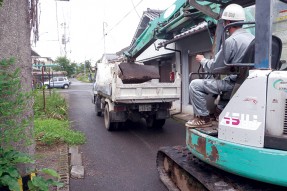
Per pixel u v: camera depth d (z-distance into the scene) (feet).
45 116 34.78
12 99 9.02
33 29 11.27
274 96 8.94
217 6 17.15
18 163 9.47
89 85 133.80
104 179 17.06
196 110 12.49
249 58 10.54
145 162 20.11
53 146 23.09
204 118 12.46
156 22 25.41
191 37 36.94
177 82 28.14
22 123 9.14
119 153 22.31
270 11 9.29
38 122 29.30
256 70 9.56
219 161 10.41
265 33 9.45
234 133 9.90
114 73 26.68
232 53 11.05
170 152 15.35
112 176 17.52
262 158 8.95
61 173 17.17
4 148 8.83
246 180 10.50
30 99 10.17
